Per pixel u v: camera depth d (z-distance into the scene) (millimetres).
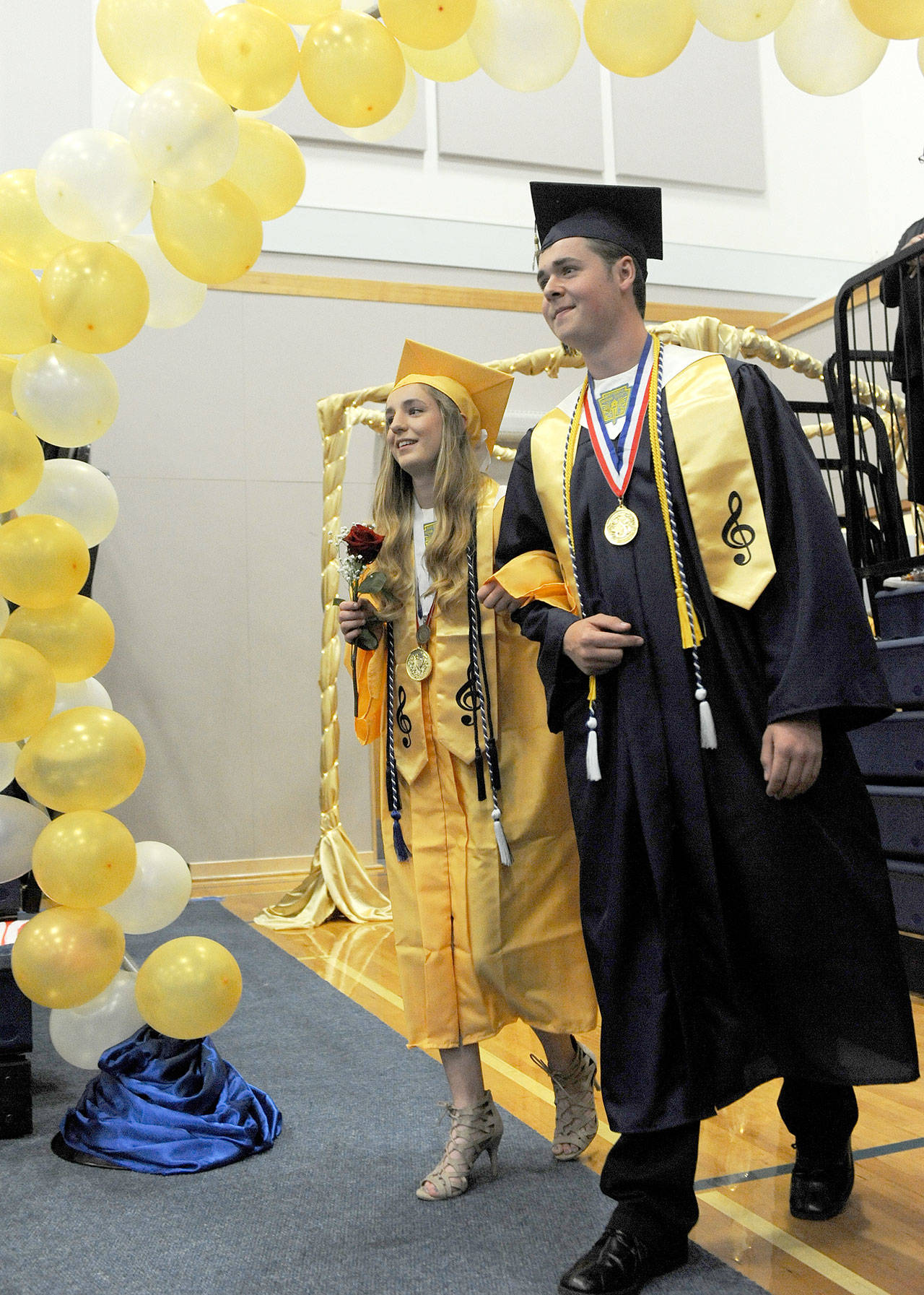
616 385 2057
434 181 7828
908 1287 1773
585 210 2070
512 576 2125
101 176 1807
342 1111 2803
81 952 1969
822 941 1808
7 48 6965
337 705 6754
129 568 7043
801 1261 1874
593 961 1933
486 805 2271
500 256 7863
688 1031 1805
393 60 1871
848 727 1874
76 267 1890
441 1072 3121
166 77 1948
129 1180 2387
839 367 3865
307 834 7246
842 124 8836
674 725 1851
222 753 7125
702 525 1879
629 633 1898
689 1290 1776
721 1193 2191
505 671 2316
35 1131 2746
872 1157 2348
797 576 1832
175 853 2193
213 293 7305
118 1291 1859
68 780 1954
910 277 3578
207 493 7211
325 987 4262
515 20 1906
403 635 2371
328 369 7473
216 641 7168
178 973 2025
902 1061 1808
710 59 8547
